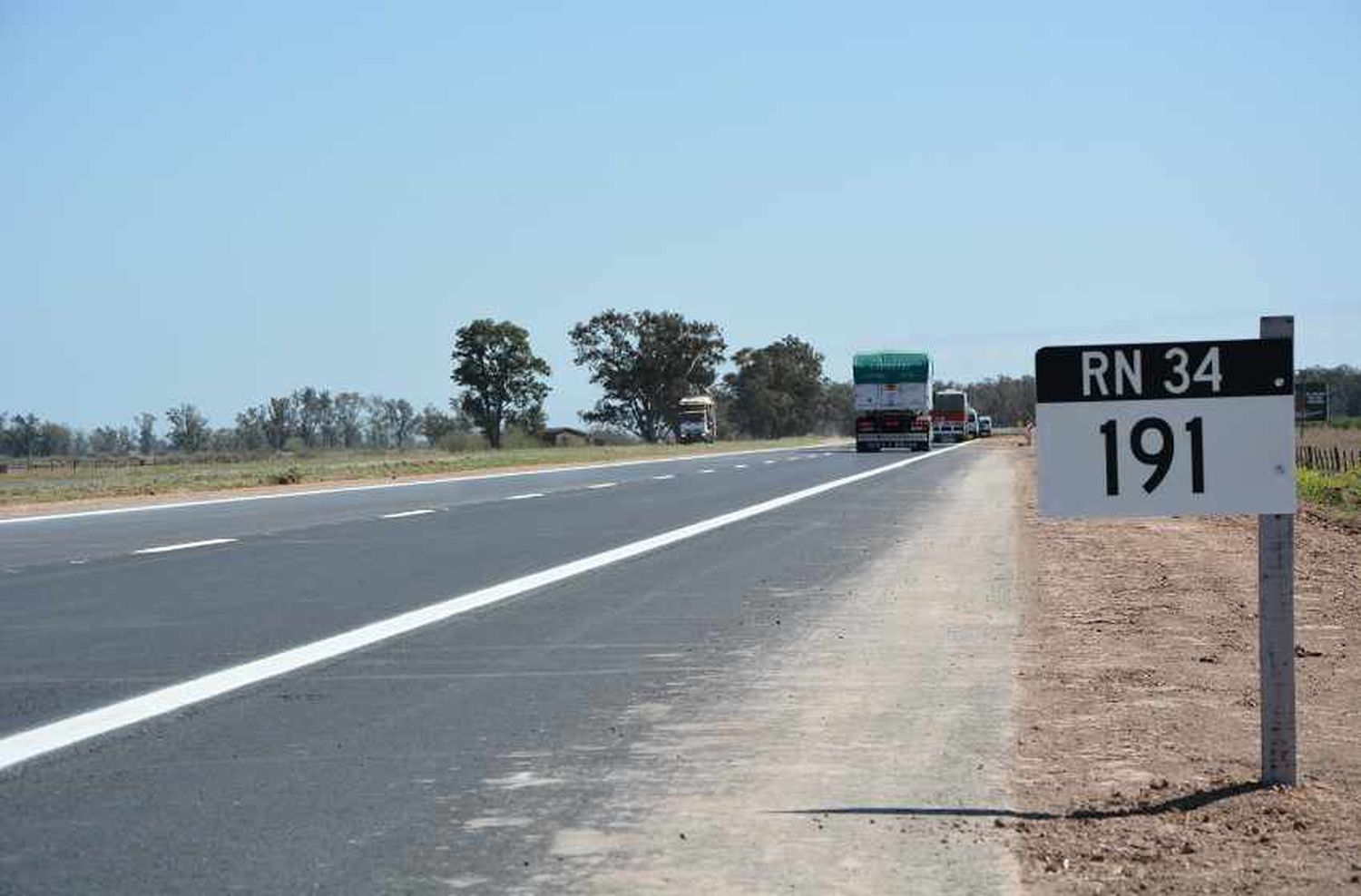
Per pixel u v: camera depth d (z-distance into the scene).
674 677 12.59
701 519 31.41
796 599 17.80
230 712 11.12
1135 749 9.71
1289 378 7.84
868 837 7.74
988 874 7.09
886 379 86.12
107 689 12.02
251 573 20.72
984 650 13.98
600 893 6.91
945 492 41.41
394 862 7.41
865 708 11.24
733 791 8.77
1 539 28.53
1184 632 15.08
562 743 10.11
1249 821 7.85
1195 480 7.88
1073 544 25.41
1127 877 7.00
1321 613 16.41
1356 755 9.46
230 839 7.83
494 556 23.12
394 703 11.48
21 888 7.03
